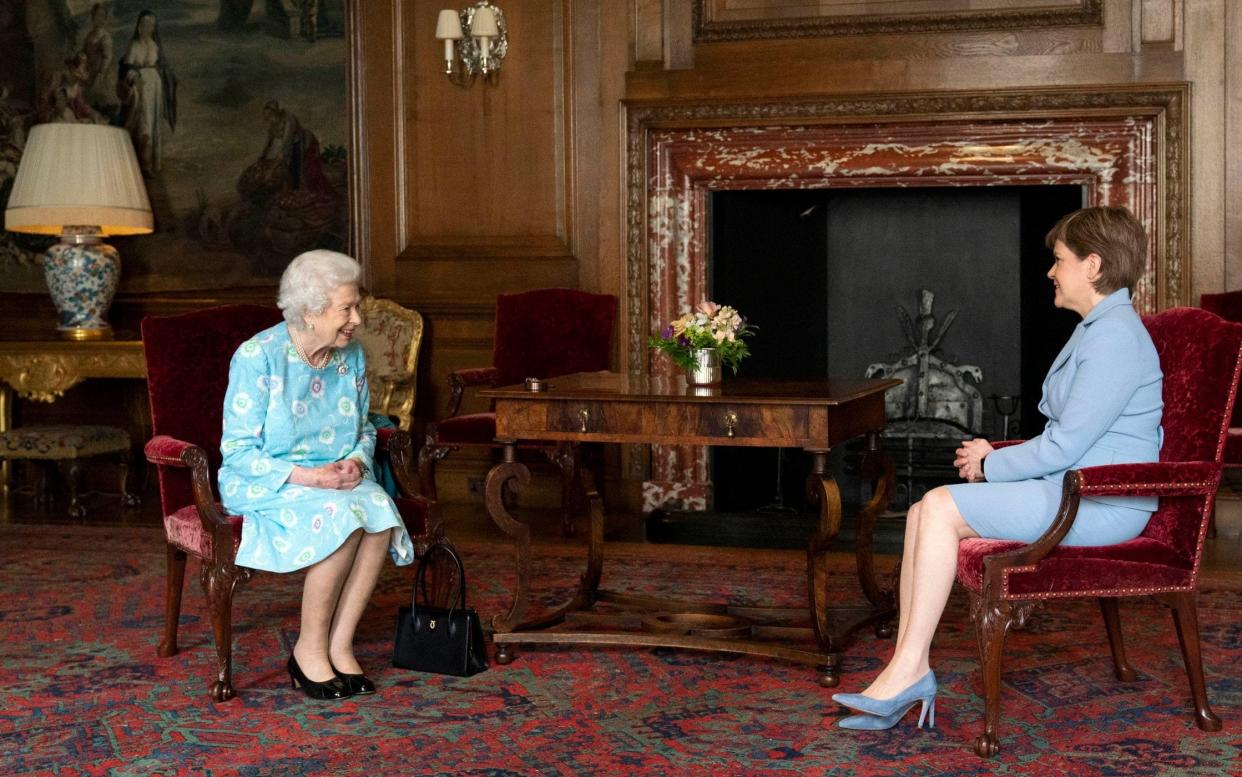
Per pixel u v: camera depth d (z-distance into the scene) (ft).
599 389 13.12
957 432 22.90
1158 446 10.91
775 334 23.12
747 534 20.22
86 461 25.31
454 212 23.20
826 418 12.00
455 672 12.34
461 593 12.63
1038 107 20.07
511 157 22.81
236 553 11.69
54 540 19.86
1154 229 20.04
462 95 22.99
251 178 24.38
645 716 11.15
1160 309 20.01
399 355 22.17
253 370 12.05
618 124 21.99
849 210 23.35
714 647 12.51
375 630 14.16
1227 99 19.57
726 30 21.33
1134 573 10.38
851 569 17.30
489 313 23.00
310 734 10.76
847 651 13.19
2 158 25.41
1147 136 19.99
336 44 23.72
